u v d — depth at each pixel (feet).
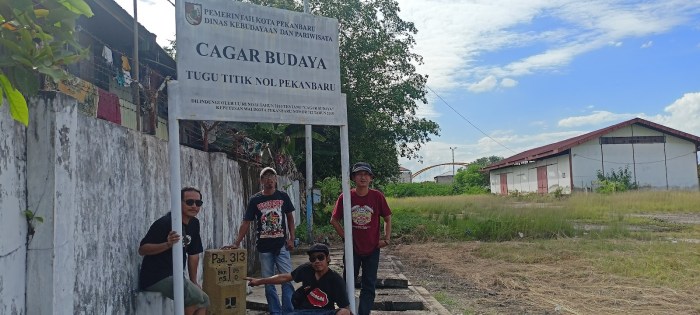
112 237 15.89
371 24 84.94
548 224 61.21
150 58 40.50
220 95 16.39
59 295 12.30
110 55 29.91
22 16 8.44
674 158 135.85
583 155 135.85
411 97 89.40
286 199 23.13
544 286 32.14
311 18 18.44
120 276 16.34
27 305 11.98
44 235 12.14
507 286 32.17
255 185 38.24
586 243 51.42
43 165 12.24
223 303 18.78
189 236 18.19
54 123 12.34
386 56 86.79
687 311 25.75
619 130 135.13
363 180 21.29
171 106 15.69
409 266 41.60
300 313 18.28
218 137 39.55
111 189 15.96
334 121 18.83
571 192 135.33
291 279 19.13
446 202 116.06
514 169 183.62
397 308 26.43
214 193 27.53
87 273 14.24
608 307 26.63
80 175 14.05
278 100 17.57
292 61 17.95
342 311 18.15
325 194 75.72
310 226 54.49
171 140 15.69
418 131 90.84
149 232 17.08
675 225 67.62
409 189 210.59
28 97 12.25
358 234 21.29
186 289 16.89
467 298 29.35
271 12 17.57
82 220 14.06
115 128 16.43
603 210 89.51
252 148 39.22
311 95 18.33
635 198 102.01
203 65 16.15
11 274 11.44
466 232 60.03
